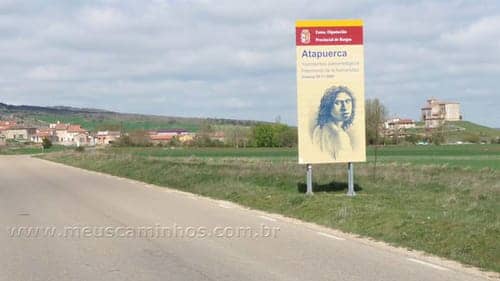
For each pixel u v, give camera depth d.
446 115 132.50
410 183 23.86
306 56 19.08
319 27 19.03
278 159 53.44
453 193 20.64
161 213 16.52
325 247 11.08
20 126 174.50
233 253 10.52
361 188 21.91
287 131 103.50
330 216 14.70
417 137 98.06
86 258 10.23
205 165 36.50
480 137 109.19
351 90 19.19
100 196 21.94
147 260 9.98
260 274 8.79
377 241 11.77
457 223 12.34
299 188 22.08
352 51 19.08
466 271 8.96
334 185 22.69
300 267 9.26
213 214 16.25
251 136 104.56
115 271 9.14
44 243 11.91
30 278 8.77
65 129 160.00
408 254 10.34
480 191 21.09
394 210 14.68
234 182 24.20
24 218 15.81
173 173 30.67
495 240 10.54
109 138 141.38
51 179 33.25
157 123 155.38
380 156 64.94
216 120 130.62
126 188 25.72
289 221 14.84
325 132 19.28
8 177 35.91
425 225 12.30
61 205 18.94
